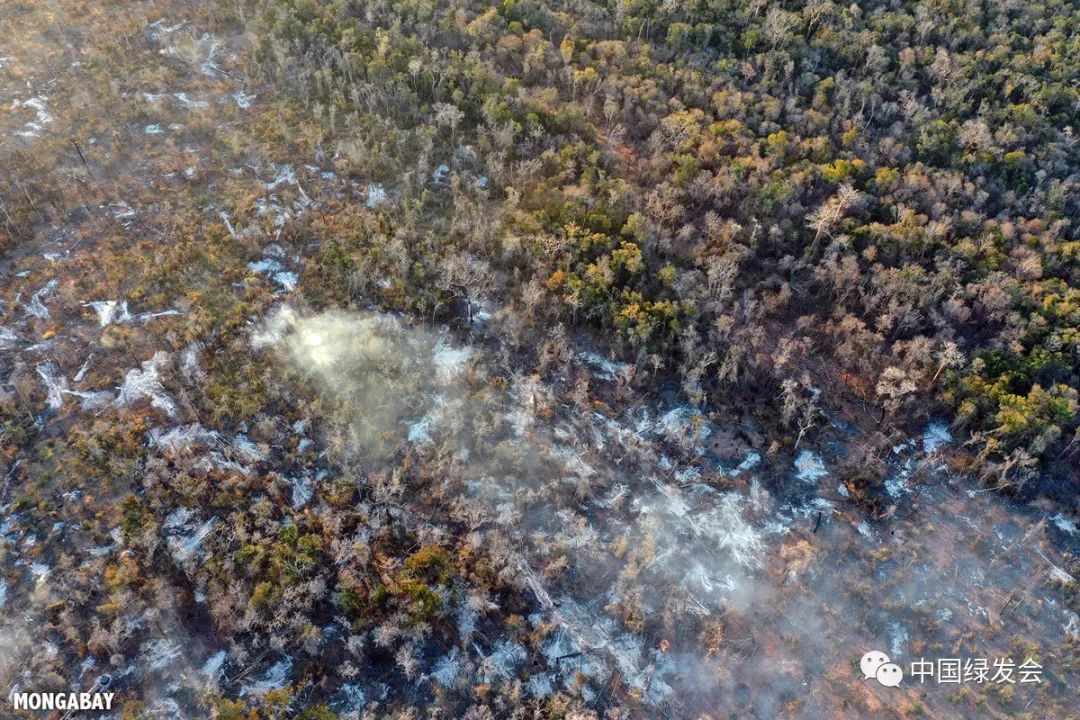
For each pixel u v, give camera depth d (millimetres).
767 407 73500
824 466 70312
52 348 71875
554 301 76375
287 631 56375
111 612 56281
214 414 67125
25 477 63469
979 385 70812
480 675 56438
